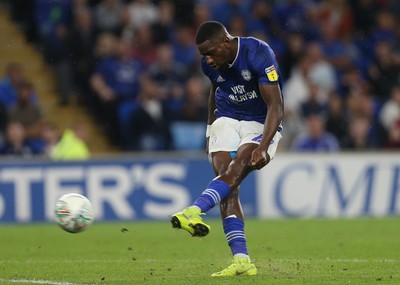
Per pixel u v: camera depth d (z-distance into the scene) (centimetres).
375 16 7575
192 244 3916
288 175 5434
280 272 2742
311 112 6500
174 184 5353
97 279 2656
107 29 6831
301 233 4394
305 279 2552
